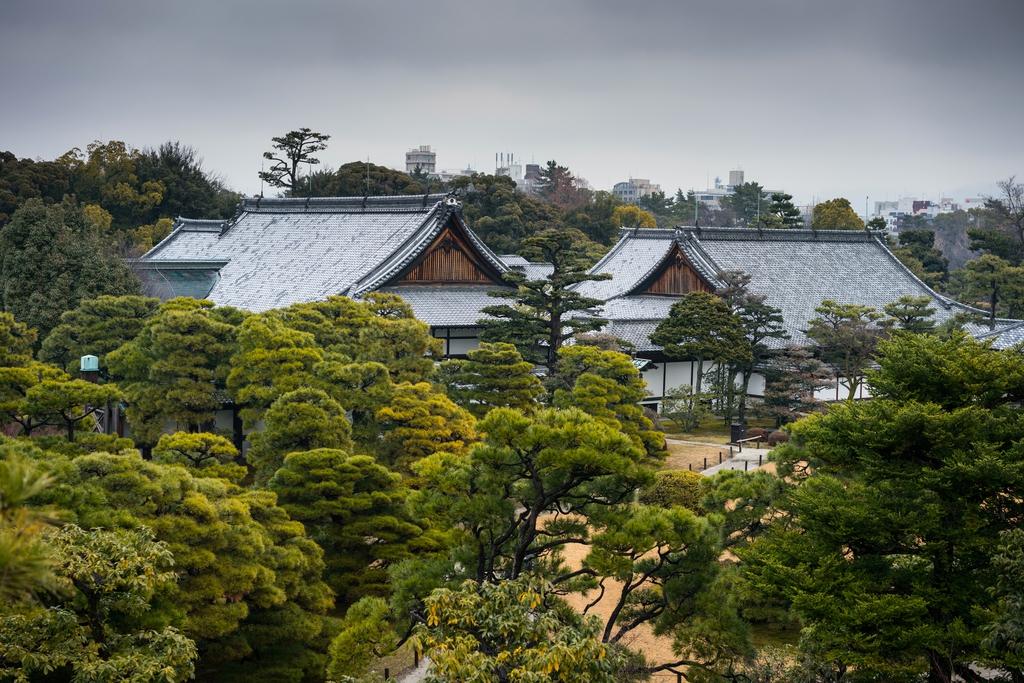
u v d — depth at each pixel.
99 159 106.81
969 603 16.59
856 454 18.50
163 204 107.31
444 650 13.41
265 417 28.95
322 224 64.06
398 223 58.47
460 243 54.44
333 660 17.70
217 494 21.02
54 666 14.11
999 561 15.48
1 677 14.04
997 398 17.83
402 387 32.19
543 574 19.11
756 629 25.81
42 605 14.37
